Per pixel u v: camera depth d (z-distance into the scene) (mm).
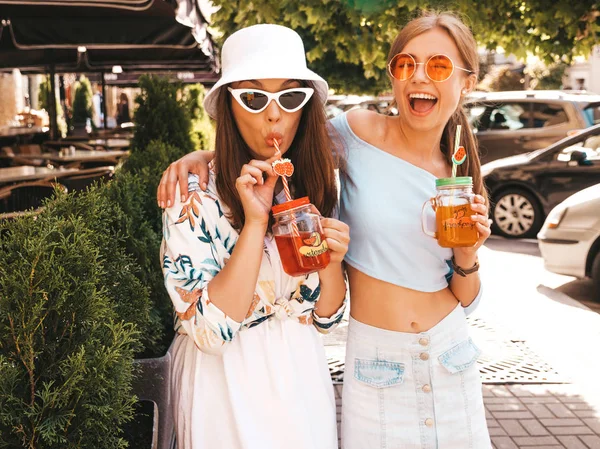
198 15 5527
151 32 6910
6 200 5867
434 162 2213
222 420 1818
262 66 1750
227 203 1827
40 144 11695
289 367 1845
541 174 9094
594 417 3988
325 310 2010
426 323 2113
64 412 1741
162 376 2631
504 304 6270
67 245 1865
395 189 2088
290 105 1794
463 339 2156
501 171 9383
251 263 1683
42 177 6246
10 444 1703
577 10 5676
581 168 8875
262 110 1776
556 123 11117
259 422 1811
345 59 7160
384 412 2080
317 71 12664
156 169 4207
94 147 10906
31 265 1721
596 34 6082
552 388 4414
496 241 9266
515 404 4180
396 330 2107
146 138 6742
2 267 1768
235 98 1770
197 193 1810
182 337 1984
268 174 1771
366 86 12914
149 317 2812
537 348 5129
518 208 9359
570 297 6469
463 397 2098
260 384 1820
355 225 2123
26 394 1752
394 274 2100
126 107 27203
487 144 11445
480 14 5633
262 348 1840
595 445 3656
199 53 9695
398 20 5406
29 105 24047
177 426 1929
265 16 6105
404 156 2156
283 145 1853
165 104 6773
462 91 2135
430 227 2041
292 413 1816
